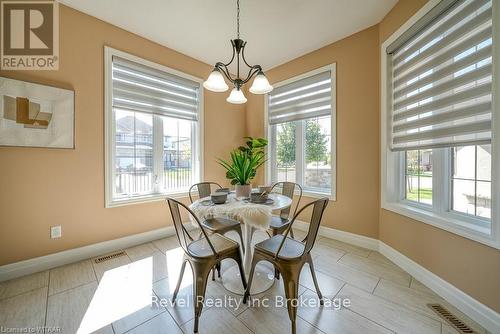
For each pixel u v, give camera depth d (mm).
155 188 2801
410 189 2104
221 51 2914
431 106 1710
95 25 2232
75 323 1348
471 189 1518
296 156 3248
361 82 2465
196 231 3037
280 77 3305
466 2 1418
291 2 2014
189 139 3184
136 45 2521
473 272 1365
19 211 1874
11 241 1841
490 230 1311
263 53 2965
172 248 2465
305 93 3033
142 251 2383
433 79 1684
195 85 3107
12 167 1842
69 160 2109
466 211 1553
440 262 1604
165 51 2779
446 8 1518
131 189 2605
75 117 2129
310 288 1710
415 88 1863
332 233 2748
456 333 1259
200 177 3197
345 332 1272
